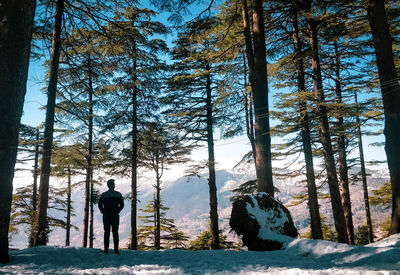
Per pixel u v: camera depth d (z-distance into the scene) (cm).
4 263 429
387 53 854
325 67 1644
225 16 1238
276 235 668
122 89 1552
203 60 1655
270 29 1352
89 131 1608
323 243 520
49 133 959
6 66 476
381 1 880
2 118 468
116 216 585
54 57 987
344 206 1612
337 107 1210
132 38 1159
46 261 448
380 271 286
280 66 1358
